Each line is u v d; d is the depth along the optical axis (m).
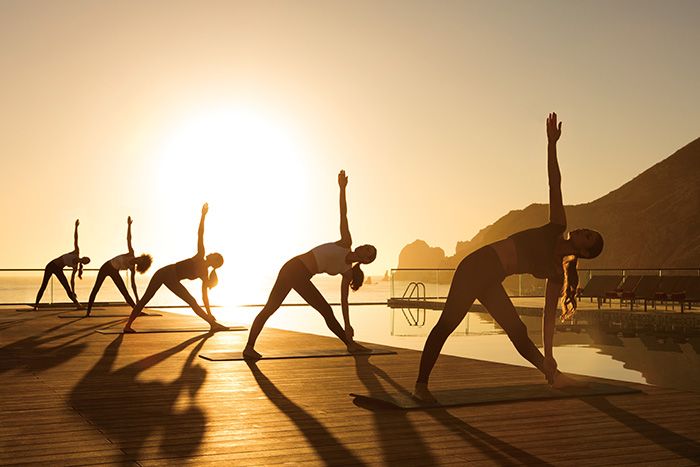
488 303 4.33
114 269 11.09
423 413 3.66
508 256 4.11
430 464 2.71
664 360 7.12
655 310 13.31
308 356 6.10
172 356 6.16
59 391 4.39
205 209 8.49
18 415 3.66
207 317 8.55
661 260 76.69
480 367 5.40
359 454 2.86
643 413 3.64
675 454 2.84
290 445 3.01
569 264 4.24
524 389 4.30
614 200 92.81
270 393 4.31
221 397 4.18
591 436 3.15
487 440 3.08
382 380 4.81
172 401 4.05
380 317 13.96
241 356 6.07
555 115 4.20
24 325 9.46
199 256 8.48
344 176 6.13
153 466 2.69
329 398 4.13
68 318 10.80
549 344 4.34
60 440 3.11
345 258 6.04
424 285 17.59
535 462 2.73
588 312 12.95
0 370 5.30
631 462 2.72
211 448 2.96
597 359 7.21
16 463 2.73
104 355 6.23
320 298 6.17
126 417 3.60
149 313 11.99
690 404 3.88
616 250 83.56
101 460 2.78
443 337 4.17
